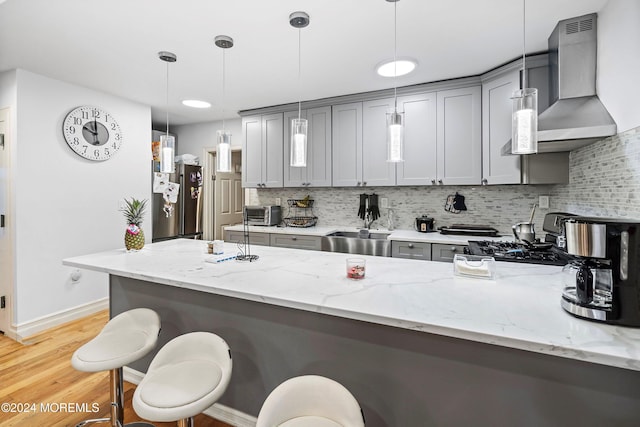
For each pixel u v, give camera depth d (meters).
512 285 1.39
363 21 2.02
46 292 2.88
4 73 2.74
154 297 1.97
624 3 1.64
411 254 2.99
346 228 3.84
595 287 1.04
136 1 1.79
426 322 1.00
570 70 2.03
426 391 1.24
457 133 3.02
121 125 3.49
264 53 2.46
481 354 1.14
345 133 3.54
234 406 1.71
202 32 2.14
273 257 2.04
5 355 2.45
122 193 3.49
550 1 1.83
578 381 1.02
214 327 1.75
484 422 1.15
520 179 2.66
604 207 1.94
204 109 4.00
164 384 1.17
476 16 1.97
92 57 2.50
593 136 1.79
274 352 1.58
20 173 2.70
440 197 3.45
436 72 2.86
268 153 3.96
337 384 1.08
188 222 4.29
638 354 0.80
